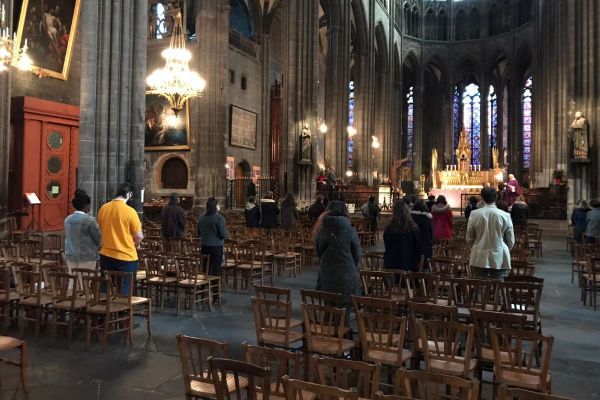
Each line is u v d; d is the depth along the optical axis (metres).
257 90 39.09
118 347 7.50
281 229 17.36
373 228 20.61
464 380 3.53
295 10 27.98
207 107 31.75
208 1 31.83
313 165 28.02
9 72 17.02
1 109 16.69
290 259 13.90
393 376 5.85
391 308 5.96
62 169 22.16
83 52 14.42
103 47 14.65
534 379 4.91
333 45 36.78
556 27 32.62
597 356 7.39
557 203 29.42
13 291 8.51
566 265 16.03
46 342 7.68
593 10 22.09
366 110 42.50
